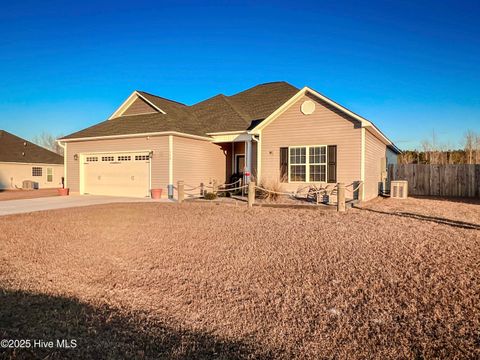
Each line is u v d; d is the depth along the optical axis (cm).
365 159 1470
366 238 738
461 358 310
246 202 1412
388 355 318
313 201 1382
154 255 648
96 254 661
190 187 1775
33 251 686
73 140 2000
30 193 2470
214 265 584
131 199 1666
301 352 326
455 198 1817
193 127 1867
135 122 1966
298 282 500
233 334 361
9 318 393
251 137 1680
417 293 449
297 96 1548
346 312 405
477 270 523
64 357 315
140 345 338
